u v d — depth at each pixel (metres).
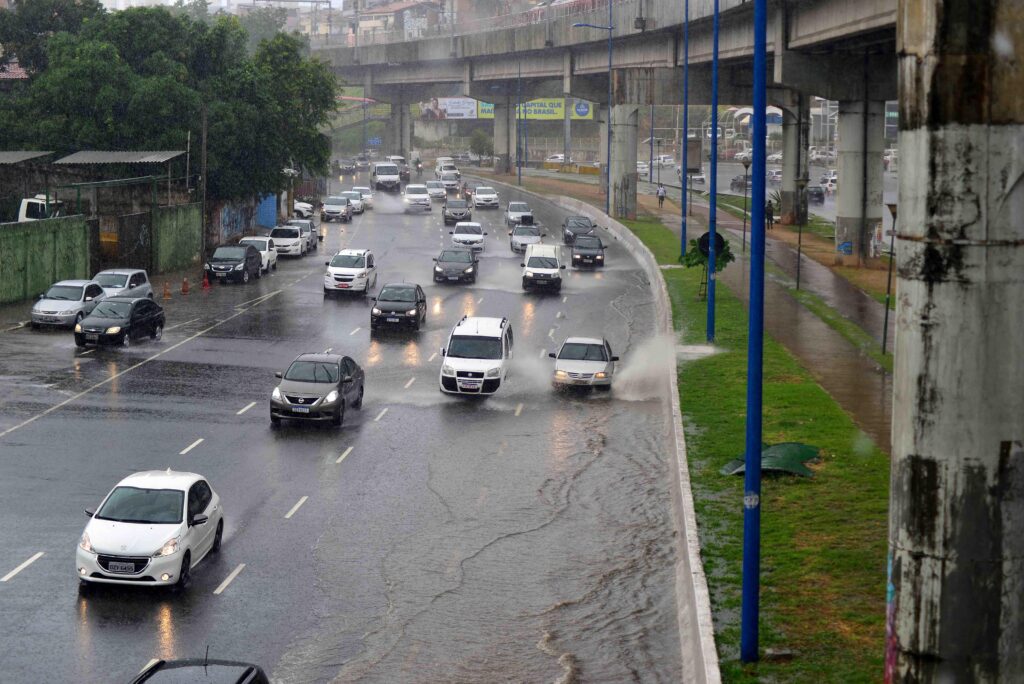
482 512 24.95
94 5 85.38
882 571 19.89
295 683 16.77
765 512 23.22
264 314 51.97
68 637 18.05
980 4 11.57
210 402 34.66
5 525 23.20
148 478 21.55
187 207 68.19
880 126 66.81
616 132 96.50
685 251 68.00
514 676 17.16
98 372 38.28
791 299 54.78
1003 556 11.95
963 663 12.02
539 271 60.72
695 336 44.94
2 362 39.25
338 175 153.12
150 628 18.52
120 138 71.88
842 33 54.41
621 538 23.38
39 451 28.64
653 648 18.22
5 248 50.59
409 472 27.91
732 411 32.09
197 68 77.75
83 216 57.12
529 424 33.00
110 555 19.73
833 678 15.75
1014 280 11.79
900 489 12.25
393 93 170.38
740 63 83.56
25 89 82.69
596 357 37.97
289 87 89.75
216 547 22.27
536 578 21.17
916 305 12.02
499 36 129.12
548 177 152.38
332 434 31.41
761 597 18.75
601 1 100.88
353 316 52.22
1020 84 11.64
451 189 131.00
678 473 26.06
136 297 50.31
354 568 21.50
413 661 17.61
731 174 161.75
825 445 28.19
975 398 11.83
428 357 42.97
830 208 121.44
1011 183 11.70
